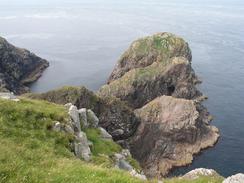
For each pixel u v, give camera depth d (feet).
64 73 507.30
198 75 486.38
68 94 268.41
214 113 368.89
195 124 299.79
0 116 92.38
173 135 292.40
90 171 65.10
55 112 106.93
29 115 98.43
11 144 76.02
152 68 403.13
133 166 113.91
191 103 309.63
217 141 309.22
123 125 280.10
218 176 86.89
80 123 119.14
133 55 462.19
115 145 119.14
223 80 469.57
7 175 57.62
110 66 539.29
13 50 476.95
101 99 280.51
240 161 279.69
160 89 393.91
